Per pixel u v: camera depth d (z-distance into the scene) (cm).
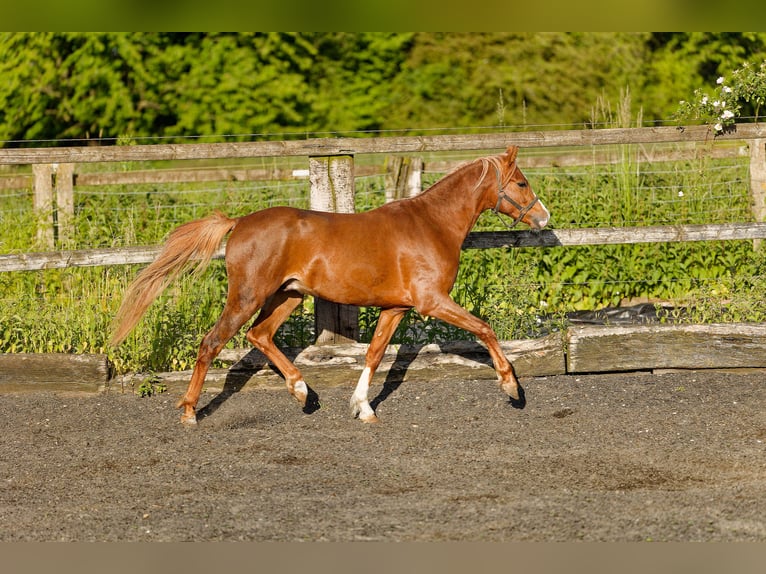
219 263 1227
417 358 981
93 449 812
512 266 1180
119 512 670
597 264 1337
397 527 632
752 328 991
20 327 1003
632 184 1364
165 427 867
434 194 880
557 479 720
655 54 2616
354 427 862
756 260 1230
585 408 897
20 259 960
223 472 752
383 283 850
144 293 839
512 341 996
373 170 1548
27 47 2600
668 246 1343
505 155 895
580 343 987
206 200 1593
